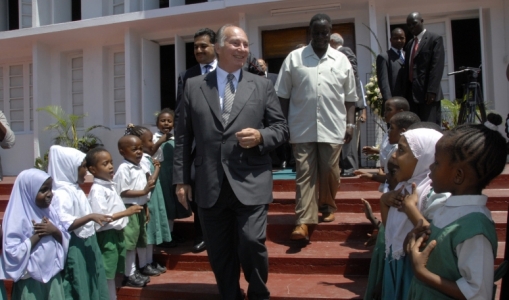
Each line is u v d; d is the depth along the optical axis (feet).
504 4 25.88
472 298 6.02
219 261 11.53
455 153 6.41
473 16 27.07
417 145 8.18
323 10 26.96
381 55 19.71
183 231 16.72
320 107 14.58
